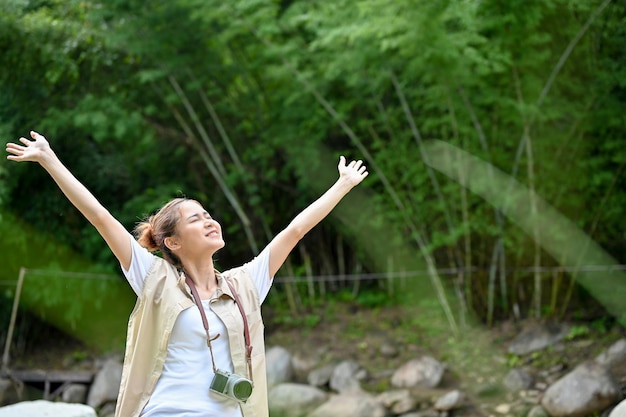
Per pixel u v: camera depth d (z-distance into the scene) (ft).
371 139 23.35
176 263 8.27
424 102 21.45
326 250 25.20
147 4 22.03
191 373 7.65
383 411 18.35
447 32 19.80
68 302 24.11
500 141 21.02
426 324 22.53
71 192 7.67
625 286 20.68
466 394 19.03
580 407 16.78
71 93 22.80
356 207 23.44
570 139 20.62
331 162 23.58
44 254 24.03
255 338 8.09
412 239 23.26
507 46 19.51
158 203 23.12
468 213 21.62
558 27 19.84
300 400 19.53
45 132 22.91
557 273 21.24
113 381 21.42
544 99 20.11
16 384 21.68
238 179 23.91
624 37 19.49
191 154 24.43
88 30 22.12
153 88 23.16
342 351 22.16
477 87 20.66
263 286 8.47
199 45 22.67
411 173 21.90
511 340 20.89
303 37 22.84
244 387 7.55
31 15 21.45
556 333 20.34
